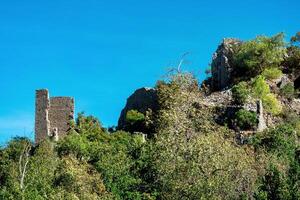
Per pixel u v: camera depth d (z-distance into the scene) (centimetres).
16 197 8212
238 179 7775
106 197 8400
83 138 10906
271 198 6875
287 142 9838
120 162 9050
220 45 13275
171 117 8731
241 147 9362
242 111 10762
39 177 8725
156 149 8350
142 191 8544
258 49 12731
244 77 12581
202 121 9006
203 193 7469
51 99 12062
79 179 8388
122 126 12419
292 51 13350
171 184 7662
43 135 11950
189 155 7831
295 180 6969
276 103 11394
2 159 10038
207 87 12169
